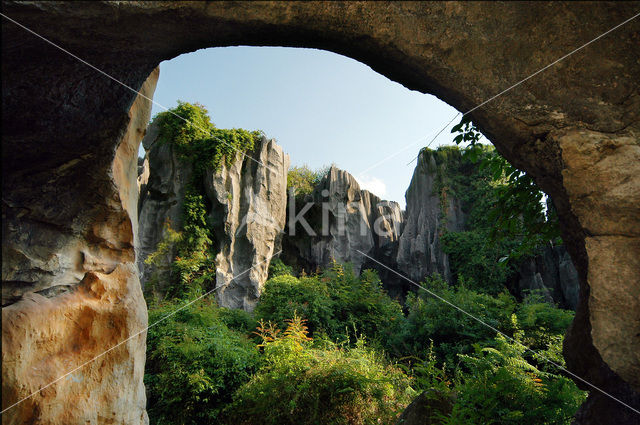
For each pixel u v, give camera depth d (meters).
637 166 1.74
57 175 2.27
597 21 1.75
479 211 14.88
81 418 2.26
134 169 3.06
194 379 6.26
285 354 6.09
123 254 2.84
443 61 1.90
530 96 1.91
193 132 13.80
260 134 15.36
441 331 9.39
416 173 17.00
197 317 8.62
